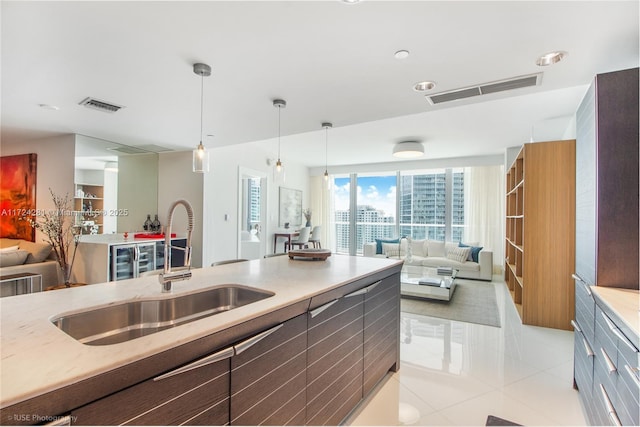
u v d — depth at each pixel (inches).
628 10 57.4
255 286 64.6
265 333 48.7
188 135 152.3
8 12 57.2
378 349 86.9
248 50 72.8
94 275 149.5
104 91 95.9
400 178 306.8
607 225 69.1
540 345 117.2
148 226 195.6
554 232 135.5
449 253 254.8
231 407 44.0
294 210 310.0
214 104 108.0
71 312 48.6
